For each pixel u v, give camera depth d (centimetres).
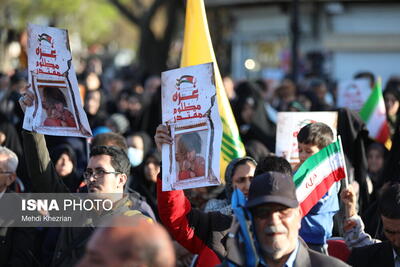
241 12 4309
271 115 1563
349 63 3744
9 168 746
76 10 5462
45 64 641
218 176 602
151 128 1583
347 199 638
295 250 512
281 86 1938
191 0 788
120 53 6178
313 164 635
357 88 1524
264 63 4203
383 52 3709
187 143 613
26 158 673
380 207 578
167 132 619
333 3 3894
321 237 658
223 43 4303
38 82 637
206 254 641
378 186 908
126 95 1973
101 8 5784
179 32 4291
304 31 4016
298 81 2834
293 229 489
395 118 1281
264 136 1419
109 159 657
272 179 489
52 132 642
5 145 1138
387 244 601
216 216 650
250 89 1496
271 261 503
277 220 483
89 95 1448
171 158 615
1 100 1548
